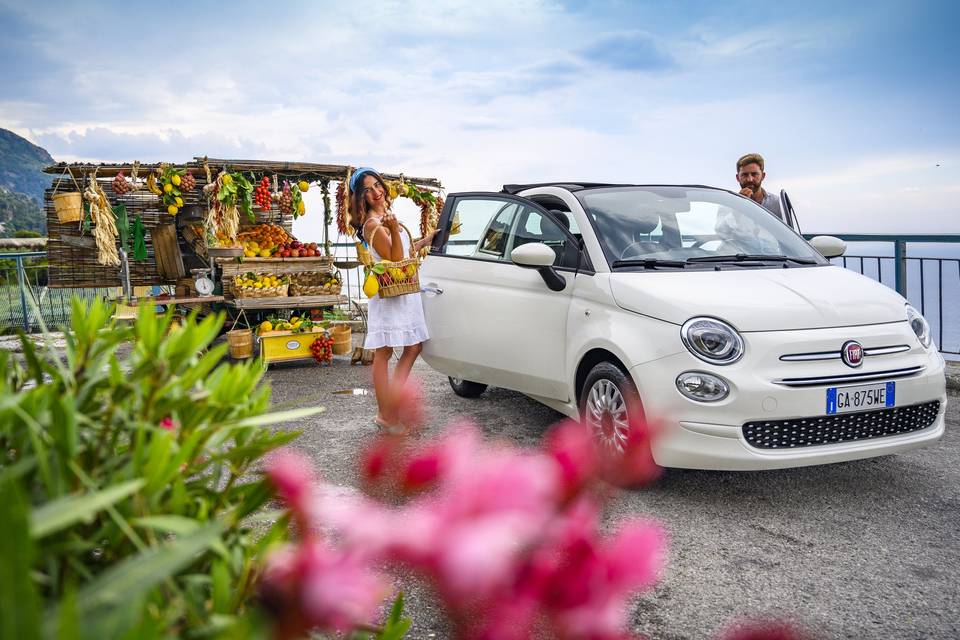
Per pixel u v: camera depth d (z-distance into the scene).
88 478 0.85
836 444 3.58
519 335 4.74
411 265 4.80
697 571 2.96
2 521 0.49
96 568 0.81
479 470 0.43
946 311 6.55
